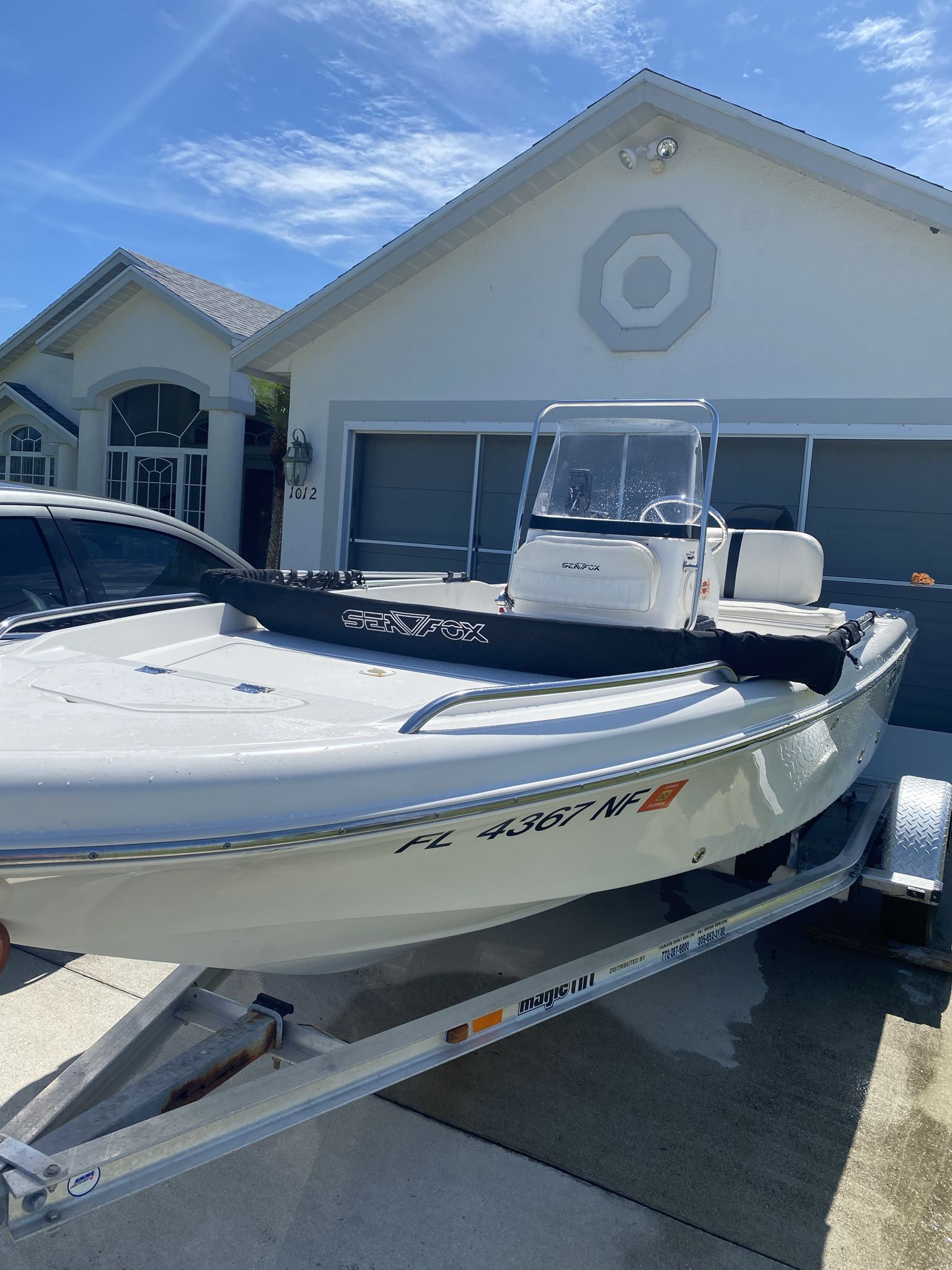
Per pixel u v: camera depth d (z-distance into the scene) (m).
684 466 3.67
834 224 7.15
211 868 2.09
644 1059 3.32
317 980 3.74
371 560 9.41
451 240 8.44
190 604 3.87
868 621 4.32
